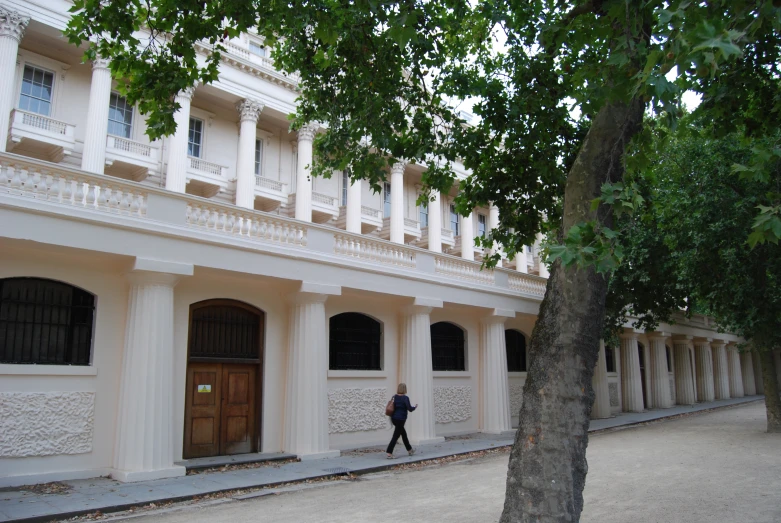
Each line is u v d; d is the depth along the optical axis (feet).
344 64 33.88
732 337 127.34
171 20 28.37
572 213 19.29
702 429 61.98
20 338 32.53
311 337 43.34
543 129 34.83
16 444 30.83
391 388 51.55
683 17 13.57
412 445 49.39
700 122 49.70
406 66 32.99
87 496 28.76
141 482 32.42
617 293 67.10
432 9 31.76
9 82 59.98
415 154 35.86
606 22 20.11
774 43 25.77
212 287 40.68
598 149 19.29
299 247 43.14
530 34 32.89
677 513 24.67
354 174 35.76
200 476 34.55
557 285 18.99
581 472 17.65
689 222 52.06
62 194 32.55
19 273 32.32
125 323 35.88
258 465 38.65
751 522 22.91
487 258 39.22
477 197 37.35
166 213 36.29
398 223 95.66
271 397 43.14
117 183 34.45
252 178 79.30
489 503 27.50
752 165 15.84
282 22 33.53
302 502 29.14
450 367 59.06
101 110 66.23
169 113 28.66
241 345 42.63
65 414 32.78
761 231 14.32
